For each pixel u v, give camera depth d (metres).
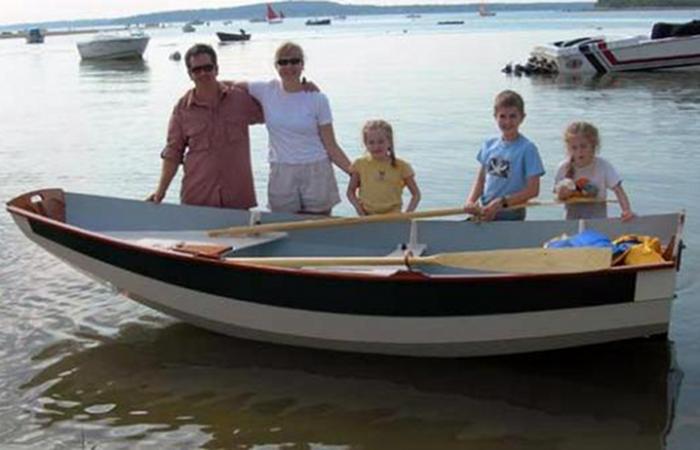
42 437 4.35
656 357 5.07
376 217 5.57
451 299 4.70
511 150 5.56
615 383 4.78
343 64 31.80
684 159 10.92
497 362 5.07
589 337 4.75
